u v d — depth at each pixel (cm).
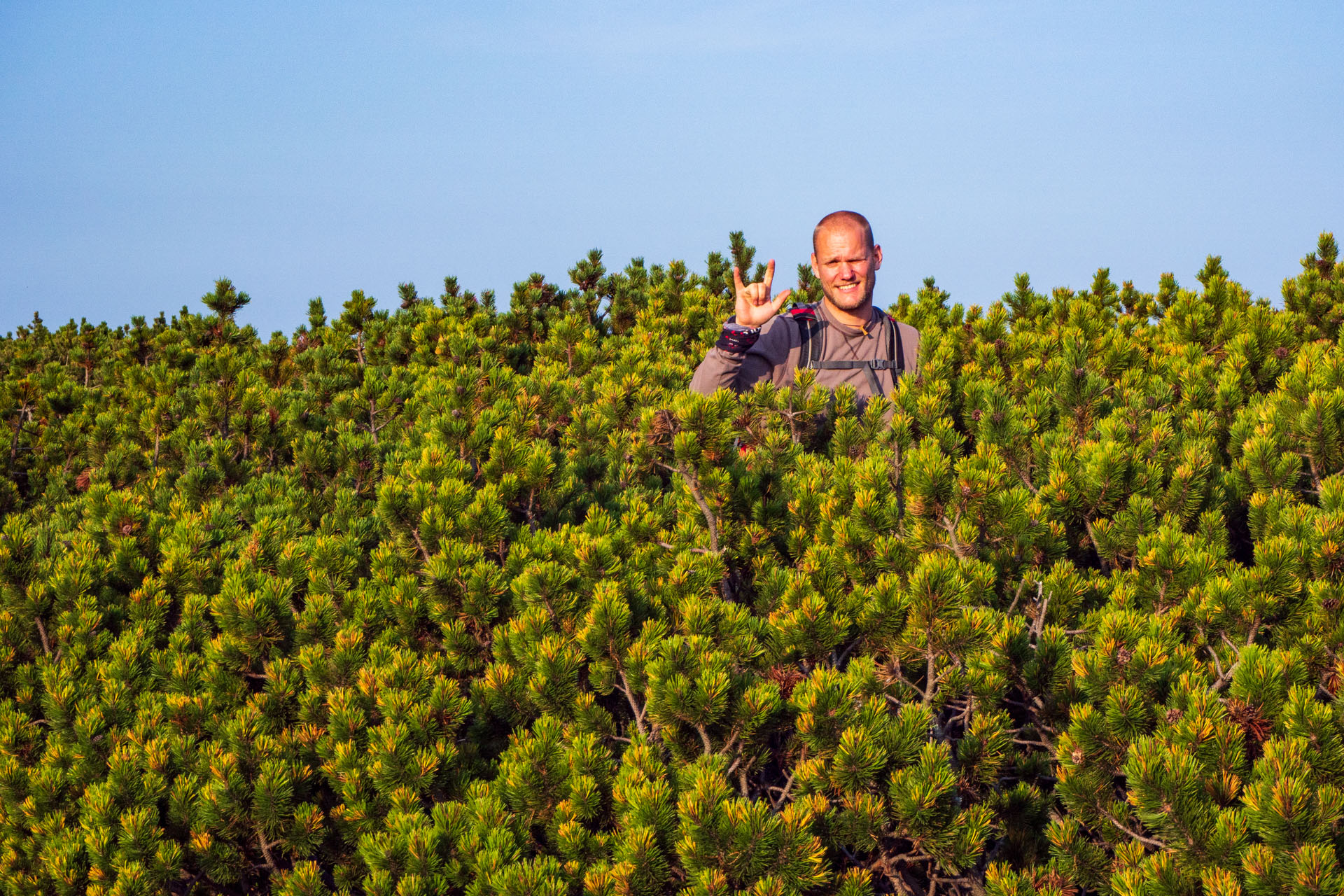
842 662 394
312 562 469
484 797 352
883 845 335
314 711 399
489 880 310
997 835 350
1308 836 273
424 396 732
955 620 360
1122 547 448
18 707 447
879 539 409
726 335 543
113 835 369
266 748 381
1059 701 362
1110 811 331
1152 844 324
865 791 324
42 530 550
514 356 988
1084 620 403
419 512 471
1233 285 859
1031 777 371
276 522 495
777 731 357
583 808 335
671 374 705
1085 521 468
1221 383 573
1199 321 744
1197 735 305
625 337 1059
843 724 325
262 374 1023
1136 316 1105
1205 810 293
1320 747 302
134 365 1103
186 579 490
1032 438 518
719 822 302
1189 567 401
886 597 369
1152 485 457
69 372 1475
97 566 501
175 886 375
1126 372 627
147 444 855
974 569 378
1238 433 507
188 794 376
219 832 373
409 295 1268
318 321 1252
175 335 1214
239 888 392
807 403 523
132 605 479
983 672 363
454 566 430
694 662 338
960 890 359
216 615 437
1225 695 355
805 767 325
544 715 374
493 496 465
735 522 467
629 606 383
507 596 429
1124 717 325
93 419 967
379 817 364
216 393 805
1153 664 335
